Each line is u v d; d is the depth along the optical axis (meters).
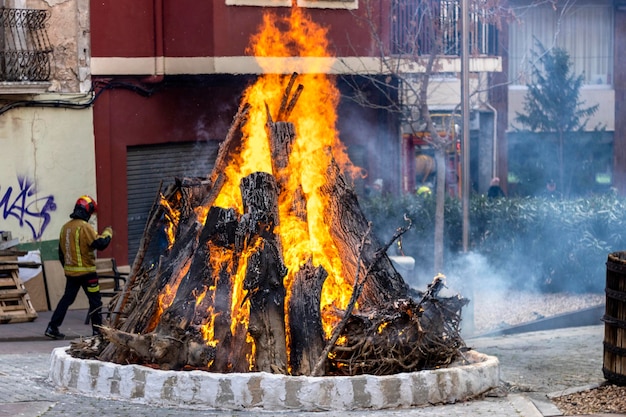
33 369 13.23
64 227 17.36
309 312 11.60
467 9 19.06
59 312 17.27
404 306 11.69
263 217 11.90
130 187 22.89
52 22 21.02
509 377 13.99
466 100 19.09
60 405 10.91
